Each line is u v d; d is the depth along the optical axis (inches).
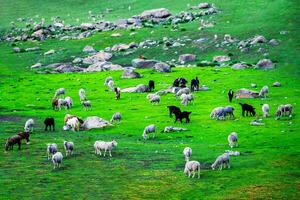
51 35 7431.1
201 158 2153.1
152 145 2464.3
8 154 2278.5
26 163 2105.1
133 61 5595.5
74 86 4633.4
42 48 6801.2
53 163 2105.1
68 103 3698.3
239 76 4598.9
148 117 3201.3
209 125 2901.1
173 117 3174.2
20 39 7303.2
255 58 5393.7
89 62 5999.0
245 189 1707.7
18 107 3779.5
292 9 6904.5
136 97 3976.4
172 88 4128.9
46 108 3764.8
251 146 2381.9
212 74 4771.2
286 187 1713.8
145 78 4788.4
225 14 7303.2
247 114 3129.9
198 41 6299.2
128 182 1823.3
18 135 2417.6
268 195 1643.7
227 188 1726.1
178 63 5689.0
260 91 3801.7
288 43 5684.1
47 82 4889.3
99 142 2253.9
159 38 6673.2
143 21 7583.7
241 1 7790.4
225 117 3110.2
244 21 6830.7
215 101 3654.0
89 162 2116.1
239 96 3747.5
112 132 2847.0
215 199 1625.2
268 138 2514.8
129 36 6904.5
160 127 2913.4
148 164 2071.9
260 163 2026.3
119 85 4527.6
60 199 1640.0
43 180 1852.9
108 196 1673.2
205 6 7815.0
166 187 1759.4
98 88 4485.7
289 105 3009.4
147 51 6254.9
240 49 5782.5
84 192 1712.6
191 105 3548.2
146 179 1855.3
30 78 5123.0
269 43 5762.8
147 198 1653.5
